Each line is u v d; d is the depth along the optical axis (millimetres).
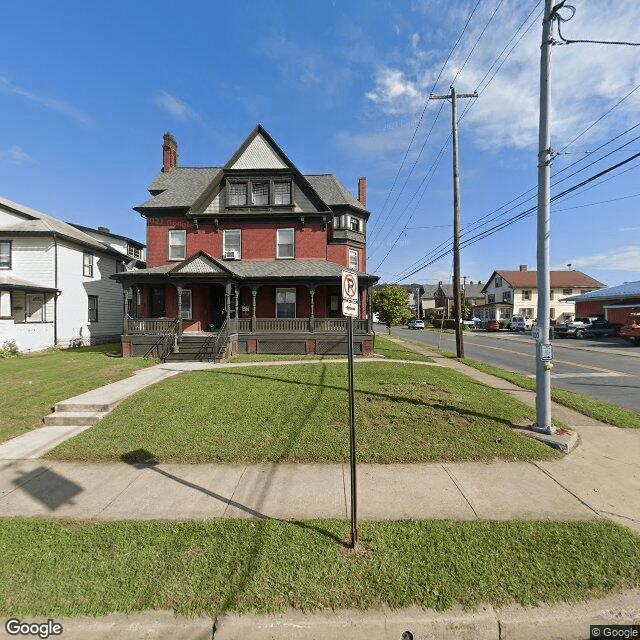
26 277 18906
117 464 4758
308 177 22000
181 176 20172
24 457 5039
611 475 4480
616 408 7473
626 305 28609
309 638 2316
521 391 9078
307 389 8148
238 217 17531
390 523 3369
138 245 29828
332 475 4441
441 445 5277
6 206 19203
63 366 11984
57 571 2748
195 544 3045
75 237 20125
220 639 2299
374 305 37312
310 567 2770
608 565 2816
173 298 17359
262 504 3756
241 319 15930
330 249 20688
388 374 9922
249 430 5754
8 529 3293
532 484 4227
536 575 2715
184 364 12516
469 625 2369
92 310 21875
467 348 21156
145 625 2334
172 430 5777
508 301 50469
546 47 6008
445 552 2949
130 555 2920
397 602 2477
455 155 15289
